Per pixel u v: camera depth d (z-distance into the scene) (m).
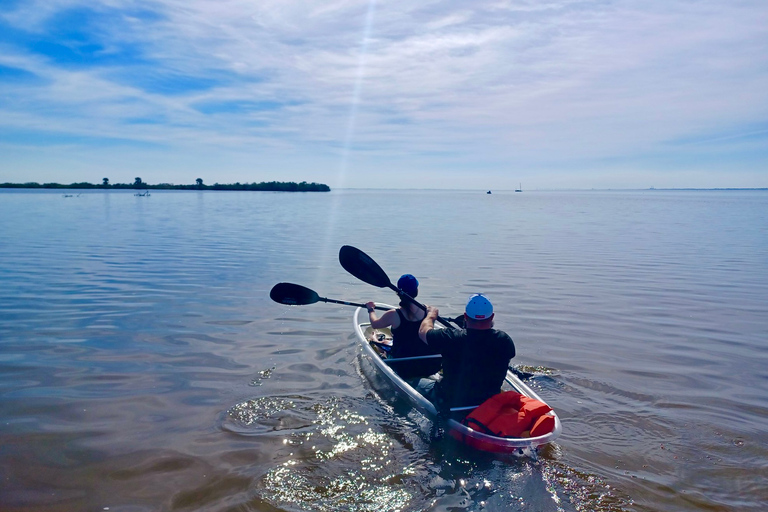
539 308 8.70
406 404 4.89
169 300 8.79
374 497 3.46
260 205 45.09
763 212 40.84
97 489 3.49
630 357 6.32
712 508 3.38
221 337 6.83
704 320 8.02
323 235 19.86
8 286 9.66
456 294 9.70
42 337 6.67
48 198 52.06
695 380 5.59
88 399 4.88
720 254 15.44
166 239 17.73
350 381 5.42
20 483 3.54
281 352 6.29
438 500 3.44
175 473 3.70
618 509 3.36
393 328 5.81
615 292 9.97
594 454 4.04
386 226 24.61
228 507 3.32
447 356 4.49
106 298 8.83
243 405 4.81
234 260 13.23
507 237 20.02
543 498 3.47
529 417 4.20
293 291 6.67
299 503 3.38
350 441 4.20
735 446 4.17
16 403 4.77
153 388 5.16
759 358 6.31
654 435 4.35
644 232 22.78
